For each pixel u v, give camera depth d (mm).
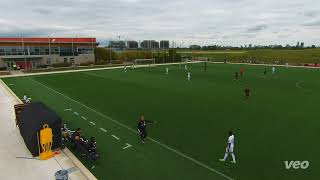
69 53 83562
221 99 30719
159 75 55312
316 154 15484
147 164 14445
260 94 33656
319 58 106688
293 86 39906
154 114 24375
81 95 33688
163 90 36844
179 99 30812
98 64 84062
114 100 30484
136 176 13148
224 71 62500
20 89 38812
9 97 33000
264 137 18297
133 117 23453
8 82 46531
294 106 27109
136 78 50625
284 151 15977
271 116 23453
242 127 20469
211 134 19047
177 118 23031
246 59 102875
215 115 23891
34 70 67875
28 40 77312
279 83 42969
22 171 13930
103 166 14234
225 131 19625
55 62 81000
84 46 87000
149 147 16797
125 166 14211
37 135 15383
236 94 33719
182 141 17750
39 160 15180
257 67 72562
